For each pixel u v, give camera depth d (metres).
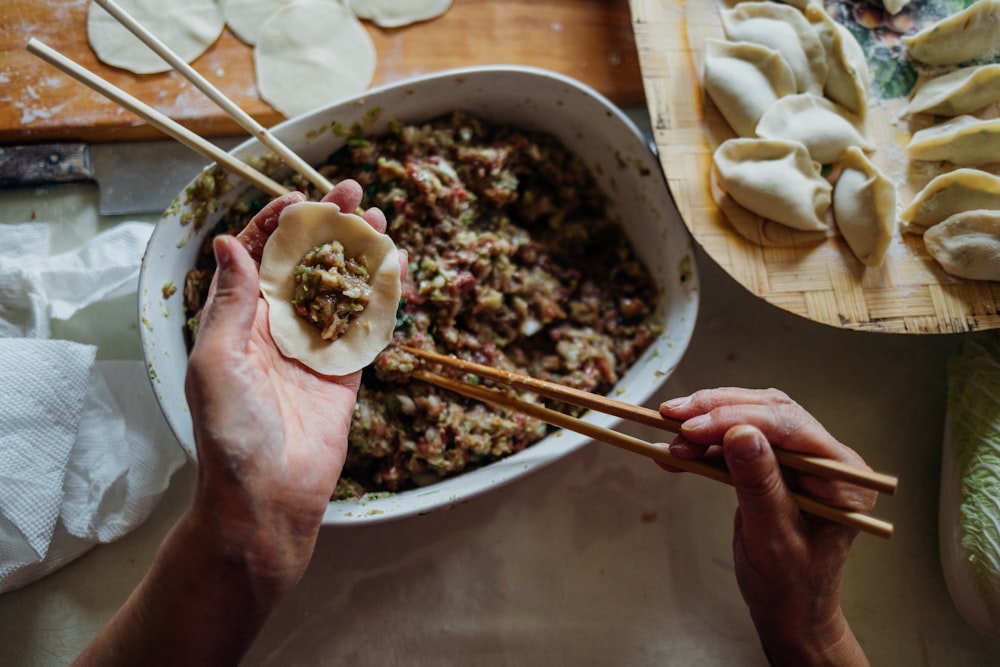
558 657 1.45
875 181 1.31
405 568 1.45
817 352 1.60
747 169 1.32
